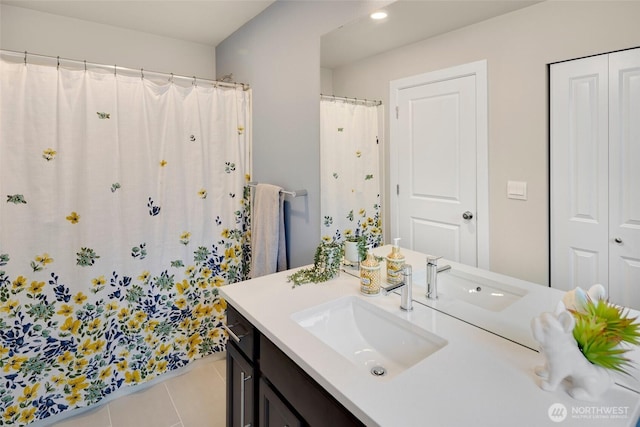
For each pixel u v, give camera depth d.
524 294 1.09
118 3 2.08
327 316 1.35
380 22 1.51
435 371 0.92
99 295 1.94
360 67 1.62
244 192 2.42
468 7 1.21
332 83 1.76
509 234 1.14
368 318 1.35
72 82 1.81
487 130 1.18
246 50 2.40
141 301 2.07
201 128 2.20
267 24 2.17
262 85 2.26
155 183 2.06
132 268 2.03
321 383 0.92
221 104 2.28
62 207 1.81
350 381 0.89
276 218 2.06
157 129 2.05
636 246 0.88
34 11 2.15
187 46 2.71
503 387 0.86
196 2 2.09
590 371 0.80
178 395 2.07
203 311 2.32
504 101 1.13
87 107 1.84
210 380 2.21
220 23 2.39
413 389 0.85
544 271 1.06
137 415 1.90
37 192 1.75
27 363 1.78
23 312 1.75
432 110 1.35
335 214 1.81
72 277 1.86
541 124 1.04
